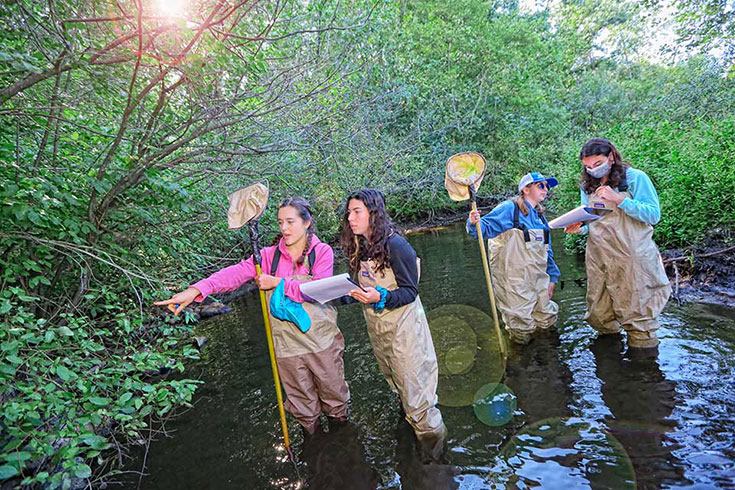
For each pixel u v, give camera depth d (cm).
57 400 202
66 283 346
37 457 189
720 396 231
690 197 455
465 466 213
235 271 245
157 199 337
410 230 1232
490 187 1509
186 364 400
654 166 512
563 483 192
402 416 263
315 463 232
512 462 210
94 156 327
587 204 310
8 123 273
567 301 415
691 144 527
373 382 314
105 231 324
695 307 354
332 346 247
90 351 277
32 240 265
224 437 271
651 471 189
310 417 254
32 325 215
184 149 411
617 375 269
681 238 452
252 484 223
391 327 226
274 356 242
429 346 238
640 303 287
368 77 812
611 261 291
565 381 273
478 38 1390
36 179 252
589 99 1912
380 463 225
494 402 263
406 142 1173
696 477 181
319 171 780
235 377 360
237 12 313
